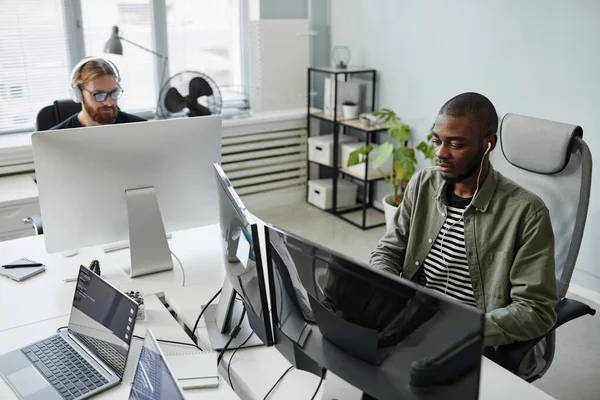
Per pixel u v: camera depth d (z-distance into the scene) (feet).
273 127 14.19
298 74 14.79
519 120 6.53
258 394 4.61
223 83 14.79
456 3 11.41
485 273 5.64
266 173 14.58
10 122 12.51
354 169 13.56
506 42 10.63
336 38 14.89
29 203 10.15
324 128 15.21
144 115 13.79
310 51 14.99
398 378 3.61
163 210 6.82
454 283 5.89
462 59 11.53
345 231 13.28
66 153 6.05
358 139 14.26
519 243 5.45
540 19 9.98
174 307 6.03
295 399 4.55
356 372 3.89
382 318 3.61
